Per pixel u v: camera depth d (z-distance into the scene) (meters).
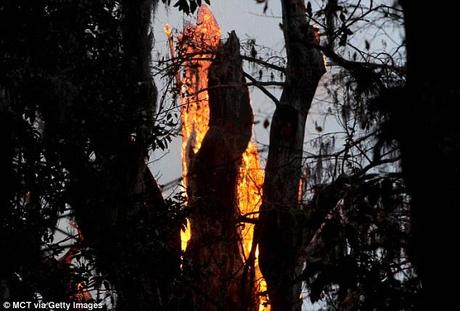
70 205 43.81
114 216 44.59
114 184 45.22
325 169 44.47
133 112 46.12
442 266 20.34
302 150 50.62
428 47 21.34
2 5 42.03
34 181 42.09
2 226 40.47
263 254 54.03
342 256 29.67
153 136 46.97
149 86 53.44
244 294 58.16
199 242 59.34
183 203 50.16
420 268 21.03
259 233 55.12
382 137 26.41
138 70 51.16
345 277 29.23
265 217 54.50
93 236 43.53
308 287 31.70
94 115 44.56
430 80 21.28
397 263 29.77
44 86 43.16
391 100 24.70
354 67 39.09
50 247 42.22
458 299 19.98
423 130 21.25
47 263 42.44
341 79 45.31
